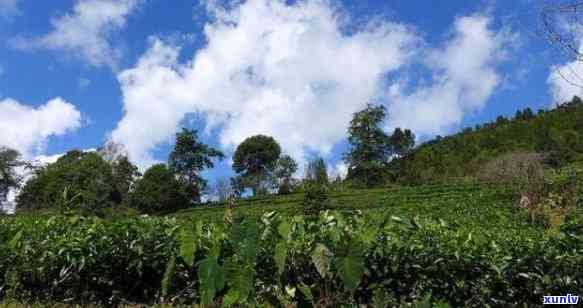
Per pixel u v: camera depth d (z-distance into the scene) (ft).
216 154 271.90
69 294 25.21
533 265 22.80
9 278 25.07
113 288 25.13
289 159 289.94
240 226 8.65
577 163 188.03
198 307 22.49
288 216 15.01
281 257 10.14
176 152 263.49
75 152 240.32
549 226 86.74
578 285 22.22
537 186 115.55
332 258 9.70
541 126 296.51
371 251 20.43
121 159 224.74
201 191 263.08
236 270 8.26
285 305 10.94
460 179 227.81
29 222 28.50
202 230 19.80
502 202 132.05
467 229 24.61
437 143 372.17
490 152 290.76
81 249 25.27
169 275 9.93
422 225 22.59
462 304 22.45
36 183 196.34
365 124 278.05
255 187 288.10
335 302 10.98
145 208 217.36
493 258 22.81
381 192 209.97
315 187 129.29
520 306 22.94
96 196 191.52
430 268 21.84
